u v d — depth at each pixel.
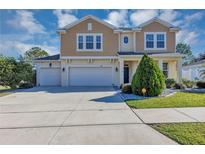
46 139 4.98
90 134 5.29
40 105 10.14
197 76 28.44
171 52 21.48
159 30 21.61
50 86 22.39
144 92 12.63
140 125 6.05
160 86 12.77
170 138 4.88
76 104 10.16
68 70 21.94
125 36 22.14
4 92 17.19
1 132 5.61
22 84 22.97
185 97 11.16
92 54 21.56
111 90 17.17
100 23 21.61
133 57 19.50
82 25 21.55
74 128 5.87
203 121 6.30
